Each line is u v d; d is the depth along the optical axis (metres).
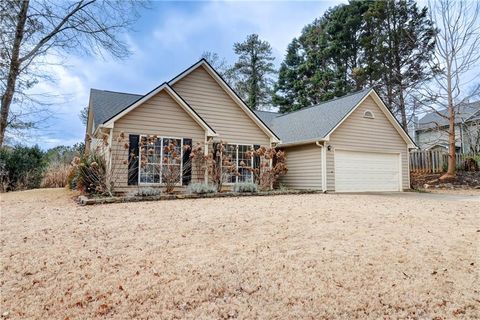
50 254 4.13
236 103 12.96
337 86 27.48
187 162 11.08
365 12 26.66
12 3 9.54
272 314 2.82
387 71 24.08
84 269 3.69
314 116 15.75
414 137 28.38
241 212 6.71
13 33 9.84
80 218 6.11
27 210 7.09
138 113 10.44
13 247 4.38
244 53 33.06
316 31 30.81
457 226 5.61
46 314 2.81
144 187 9.80
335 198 9.97
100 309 2.89
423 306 2.97
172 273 3.59
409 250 4.29
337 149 13.54
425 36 22.84
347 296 3.12
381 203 8.60
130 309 2.90
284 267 3.75
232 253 4.19
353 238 4.82
